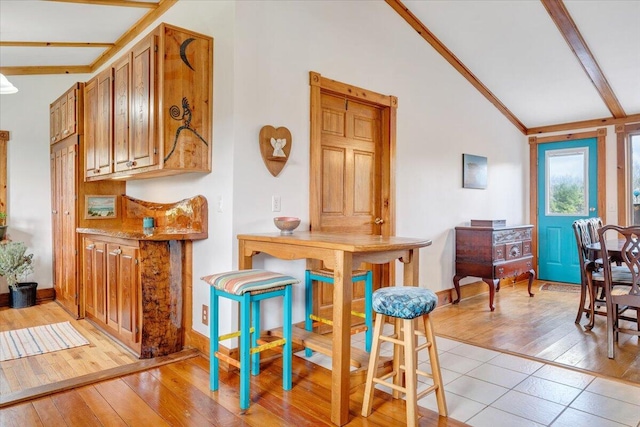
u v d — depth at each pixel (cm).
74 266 381
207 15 289
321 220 329
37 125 450
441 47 430
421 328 338
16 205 438
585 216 553
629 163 524
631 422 203
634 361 281
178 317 293
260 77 279
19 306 414
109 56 420
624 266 420
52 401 217
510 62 445
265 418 204
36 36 360
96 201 391
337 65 331
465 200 475
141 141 283
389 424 200
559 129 571
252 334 262
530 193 598
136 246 279
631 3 336
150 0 330
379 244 205
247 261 267
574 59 424
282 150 287
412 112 402
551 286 548
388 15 376
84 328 346
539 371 265
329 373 260
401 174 390
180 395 226
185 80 273
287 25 296
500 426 199
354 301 363
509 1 359
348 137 353
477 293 492
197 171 283
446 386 243
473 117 486
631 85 454
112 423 196
